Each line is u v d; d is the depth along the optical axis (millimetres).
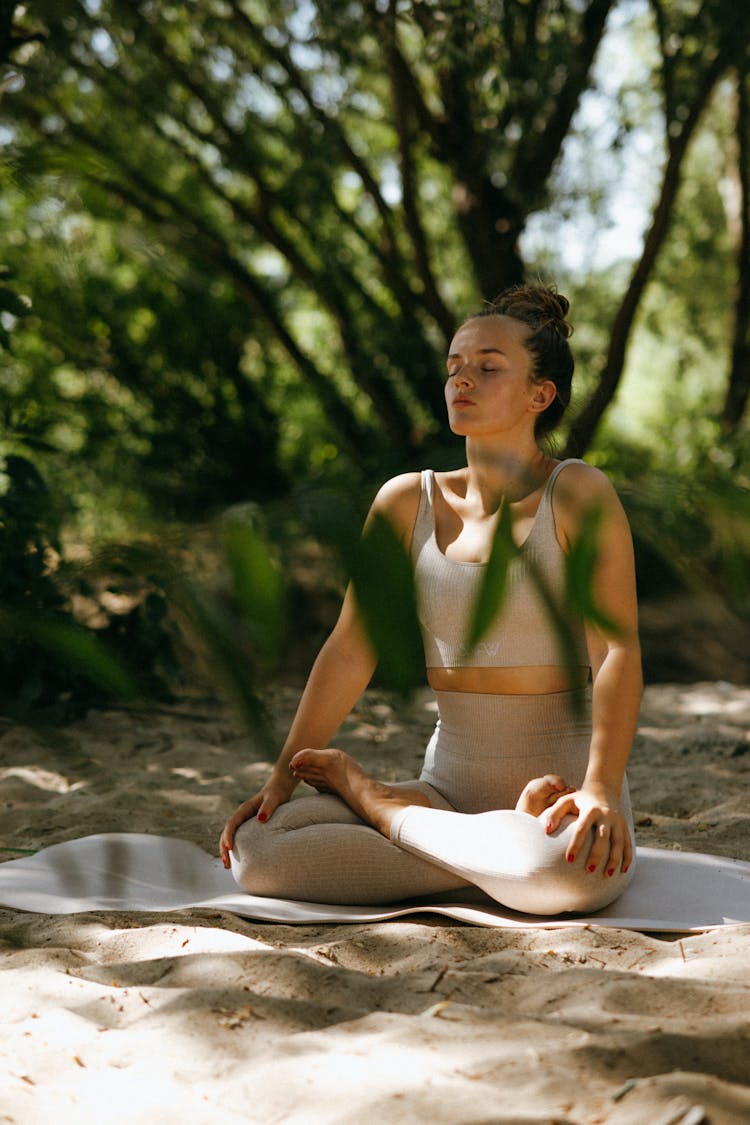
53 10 3963
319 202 7578
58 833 3184
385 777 4035
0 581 3770
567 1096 1491
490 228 8148
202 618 670
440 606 2594
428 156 8211
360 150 9367
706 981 1962
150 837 3004
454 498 2646
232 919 2477
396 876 2578
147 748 4496
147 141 7820
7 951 2252
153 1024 1816
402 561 636
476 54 5785
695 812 3613
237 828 2736
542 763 2666
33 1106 1499
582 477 2461
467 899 2631
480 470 2549
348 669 2750
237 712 681
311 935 2406
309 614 5402
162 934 2291
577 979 1974
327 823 2643
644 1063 1595
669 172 7461
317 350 9047
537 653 2596
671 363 12664
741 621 725
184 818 3451
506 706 2664
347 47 6176
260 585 631
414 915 2533
